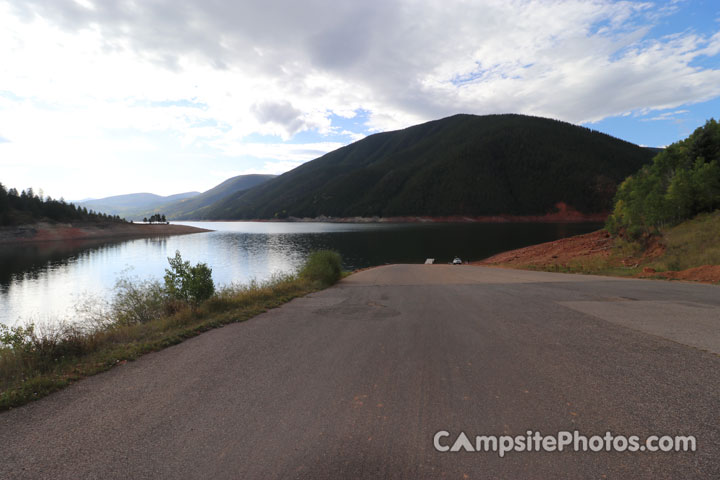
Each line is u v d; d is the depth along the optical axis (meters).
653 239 23.12
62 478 2.12
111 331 6.18
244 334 5.68
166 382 3.64
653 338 4.87
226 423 2.74
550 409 2.85
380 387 3.37
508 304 8.02
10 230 115.25
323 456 2.28
